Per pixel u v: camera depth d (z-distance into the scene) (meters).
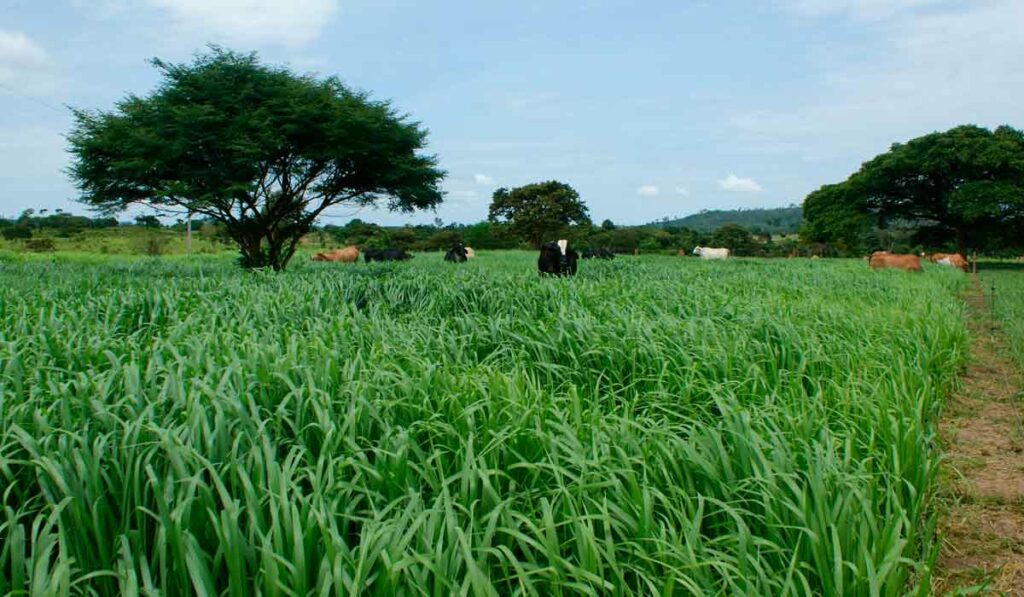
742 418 3.63
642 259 31.16
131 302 7.88
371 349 5.32
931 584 3.28
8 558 3.05
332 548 2.45
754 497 3.24
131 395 3.68
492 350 6.37
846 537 2.86
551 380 5.27
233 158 18.28
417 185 21.52
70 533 2.82
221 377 4.14
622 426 3.53
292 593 2.32
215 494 3.16
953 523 3.99
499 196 72.00
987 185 38.12
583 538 2.60
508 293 8.98
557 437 3.51
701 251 43.78
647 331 5.92
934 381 6.39
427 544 2.53
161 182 18.44
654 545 2.79
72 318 6.65
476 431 3.70
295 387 3.78
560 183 69.25
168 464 3.16
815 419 4.09
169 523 2.61
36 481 3.35
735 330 6.66
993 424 5.84
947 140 39.62
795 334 6.31
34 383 4.38
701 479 3.33
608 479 3.15
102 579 2.70
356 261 30.33
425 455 3.42
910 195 43.38
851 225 44.34
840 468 3.39
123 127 17.72
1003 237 41.62
